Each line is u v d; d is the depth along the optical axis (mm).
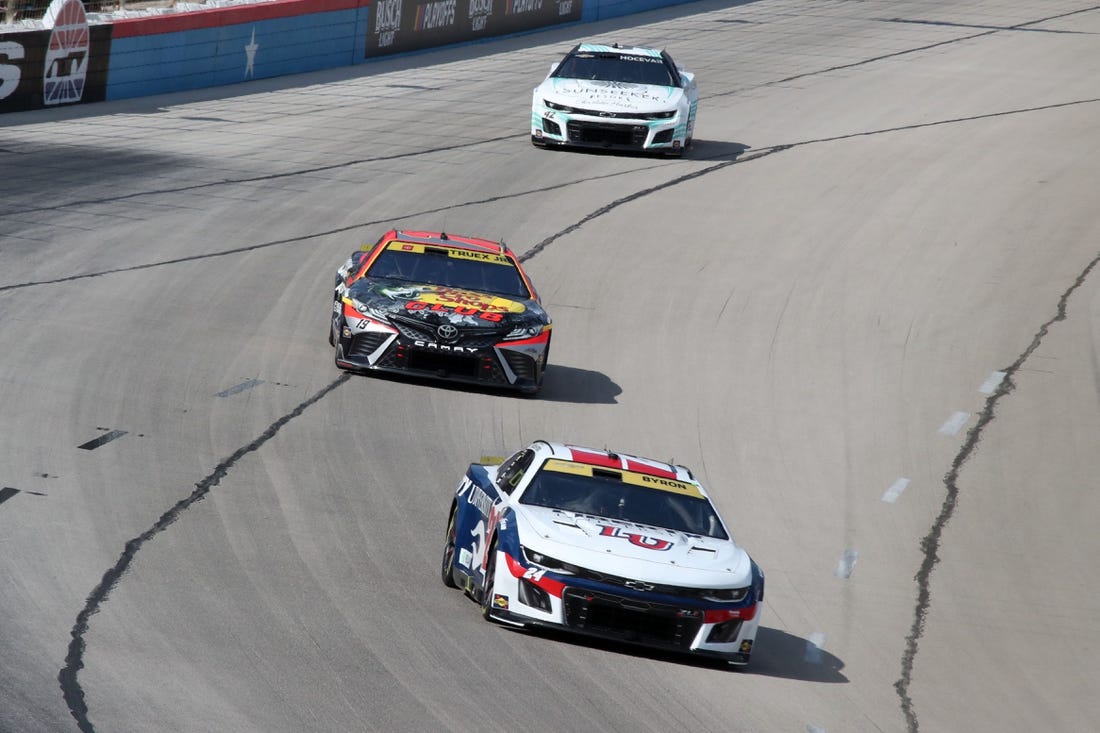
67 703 25156
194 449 45375
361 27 131875
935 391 63812
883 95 127250
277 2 122312
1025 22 170625
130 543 36031
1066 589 44688
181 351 56406
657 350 65938
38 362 52094
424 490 45156
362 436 49531
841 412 60062
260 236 76312
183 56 114125
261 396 52281
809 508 49219
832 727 30281
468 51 143250
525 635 33438
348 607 33531
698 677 32406
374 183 89562
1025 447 58094
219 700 26328
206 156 93125
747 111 118438
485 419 53594
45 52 102125
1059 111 123875
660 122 98250
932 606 41625
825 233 87188
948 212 93250
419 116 110875
